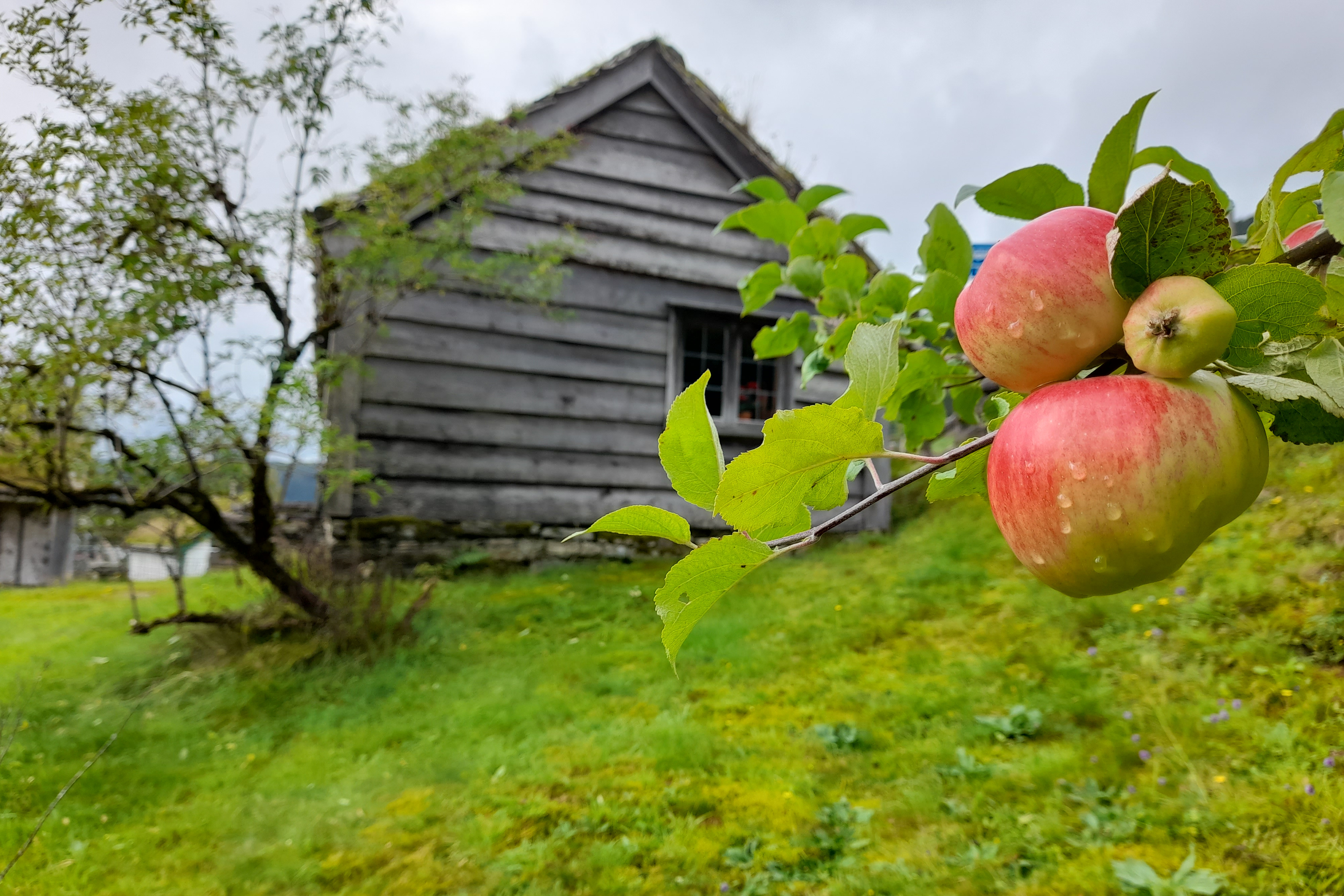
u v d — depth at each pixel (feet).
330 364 15.84
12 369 12.30
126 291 12.96
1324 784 7.79
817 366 3.55
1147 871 6.87
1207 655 11.71
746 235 27.04
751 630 16.93
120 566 35.35
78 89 11.63
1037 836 8.02
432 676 15.21
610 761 10.82
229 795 10.66
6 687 14.64
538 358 24.14
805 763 10.43
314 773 11.19
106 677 15.78
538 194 24.61
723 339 27.53
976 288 1.44
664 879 7.93
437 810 9.76
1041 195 2.17
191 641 17.03
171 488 15.25
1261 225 1.69
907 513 29.17
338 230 18.72
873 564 22.52
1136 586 1.31
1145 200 1.15
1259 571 13.88
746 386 27.91
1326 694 9.75
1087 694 11.32
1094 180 1.89
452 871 8.33
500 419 23.67
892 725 11.47
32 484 17.49
